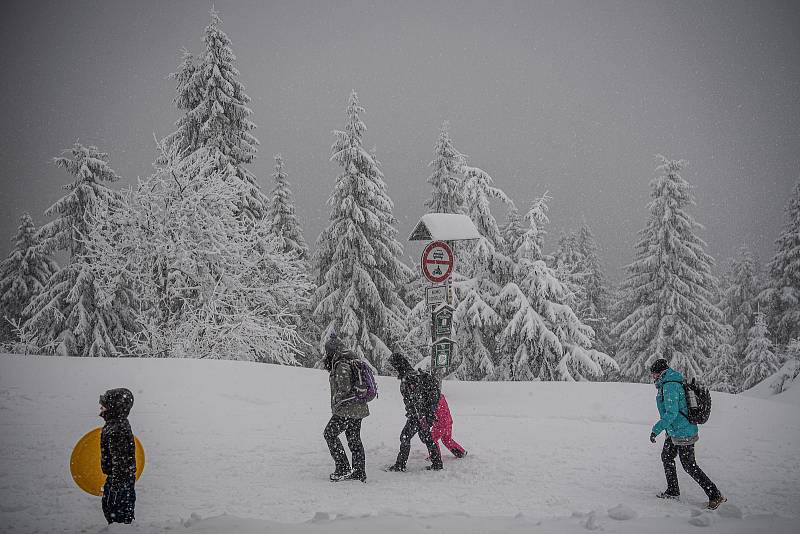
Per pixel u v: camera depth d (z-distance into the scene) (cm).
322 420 1100
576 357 2297
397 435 986
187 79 2805
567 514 528
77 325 2803
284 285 2239
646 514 536
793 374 2423
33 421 979
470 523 438
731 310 4647
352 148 2805
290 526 422
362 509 540
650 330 3109
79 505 564
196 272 2089
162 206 2138
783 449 920
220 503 566
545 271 2355
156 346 2006
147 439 890
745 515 556
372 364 2831
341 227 2836
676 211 3072
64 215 2903
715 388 3512
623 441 955
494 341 2516
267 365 1573
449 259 1094
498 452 857
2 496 586
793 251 3634
